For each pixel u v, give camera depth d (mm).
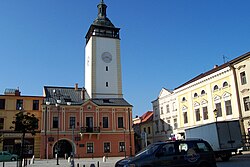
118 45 63594
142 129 69062
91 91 58750
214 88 41688
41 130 48188
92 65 60156
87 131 50406
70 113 50875
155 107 61875
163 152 13375
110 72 61219
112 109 53906
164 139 56750
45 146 47750
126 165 12656
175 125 52688
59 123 49562
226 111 39000
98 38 62312
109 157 49562
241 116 36188
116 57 62688
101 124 52438
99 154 50469
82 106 51875
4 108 48875
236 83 37531
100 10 66500
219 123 25547
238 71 37375
